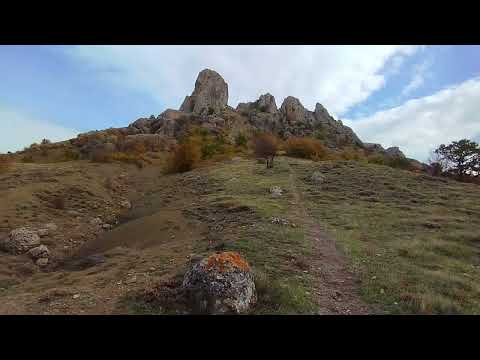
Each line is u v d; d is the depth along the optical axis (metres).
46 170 38.31
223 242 13.44
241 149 65.38
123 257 14.01
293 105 120.56
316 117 125.44
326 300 8.69
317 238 15.02
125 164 51.78
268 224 16.81
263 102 124.69
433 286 9.68
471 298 8.99
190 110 120.12
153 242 17.17
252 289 8.12
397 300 8.64
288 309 7.78
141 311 7.70
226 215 19.78
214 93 120.94
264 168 39.62
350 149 98.31
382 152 110.94
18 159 57.12
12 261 15.61
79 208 26.78
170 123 89.75
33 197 25.73
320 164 41.09
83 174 38.16
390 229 17.27
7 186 29.64
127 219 26.70
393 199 25.52
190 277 8.22
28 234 17.73
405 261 12.16
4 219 20.53
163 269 11.14
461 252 13.89
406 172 36.69
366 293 9.11
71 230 21.77
